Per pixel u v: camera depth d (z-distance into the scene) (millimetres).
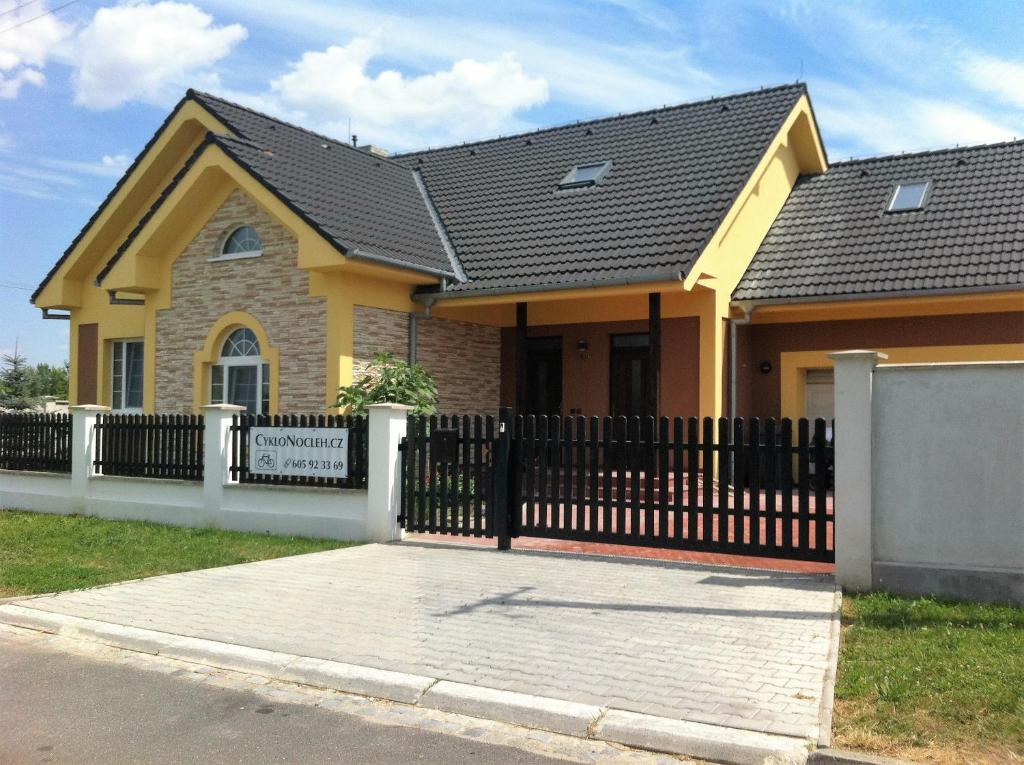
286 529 11430
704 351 14617
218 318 15492
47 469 14320
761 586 8133
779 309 15016
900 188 17109
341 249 13297
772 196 17156
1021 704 4969
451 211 17422
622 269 13422
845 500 7879
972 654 5859
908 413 7691
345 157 18062
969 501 7449
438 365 15883
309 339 14383
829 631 6602
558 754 4863
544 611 7375
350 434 11086
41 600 8125
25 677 6246
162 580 8820
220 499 12031
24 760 4766
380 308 14750
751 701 5258
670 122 18359
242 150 15188
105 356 18984
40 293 19438
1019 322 13734
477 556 9750
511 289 14078
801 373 15922
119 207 18000
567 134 19688
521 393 14750
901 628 6609
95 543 10938
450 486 10656
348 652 6402
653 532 9391
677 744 4844
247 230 15492
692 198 14922
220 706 5645
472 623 7062
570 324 16891
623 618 7125
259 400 15141
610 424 9641
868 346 14953
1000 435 7363
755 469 8836
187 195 15336
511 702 5395
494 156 19781
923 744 4609
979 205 15508
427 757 4824
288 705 5664
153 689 5984
